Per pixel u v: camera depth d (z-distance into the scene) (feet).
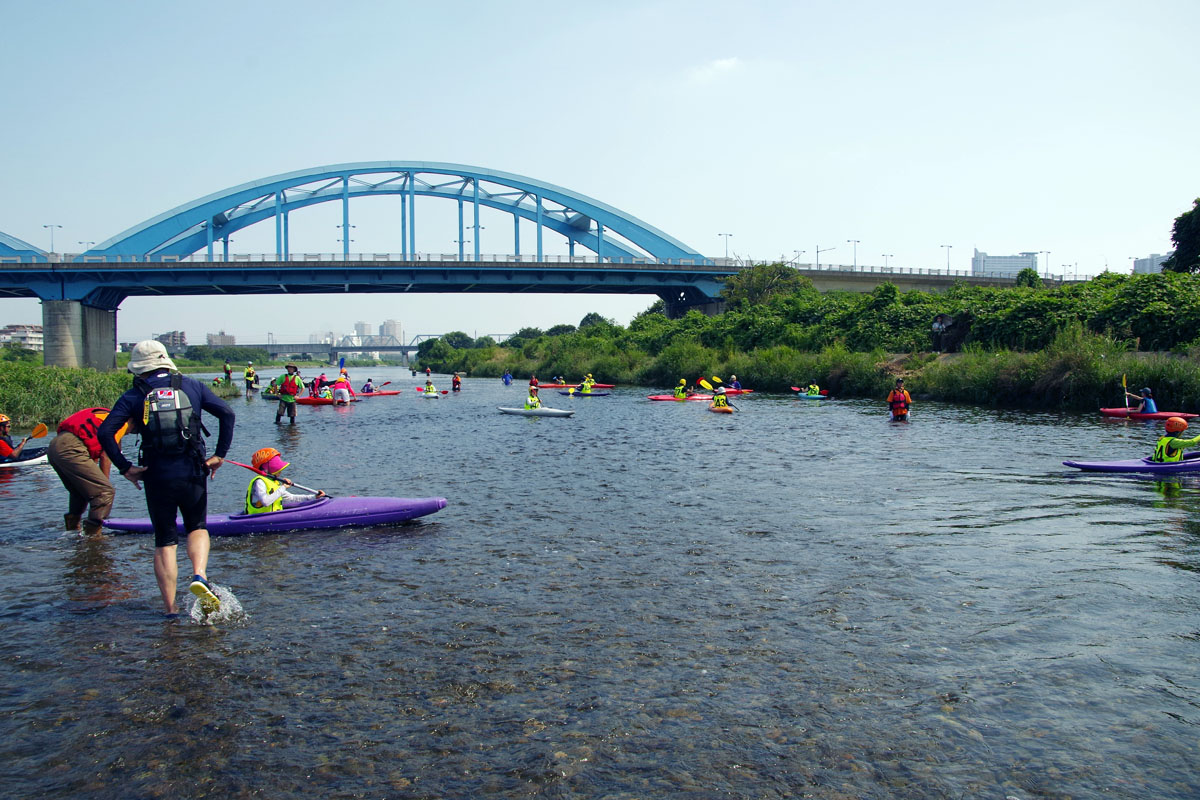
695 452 55.47
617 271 262.67
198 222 262.06
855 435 65.57
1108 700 15.65
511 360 287.89
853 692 16.12
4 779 13.23
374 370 613.93
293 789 12.87
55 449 30.14
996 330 119.75
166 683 16.89
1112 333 101.09
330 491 40.52
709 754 13.80
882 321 147.84
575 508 35.27
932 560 25.80
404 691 16.37
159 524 20.98
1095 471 43.37
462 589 23.18
